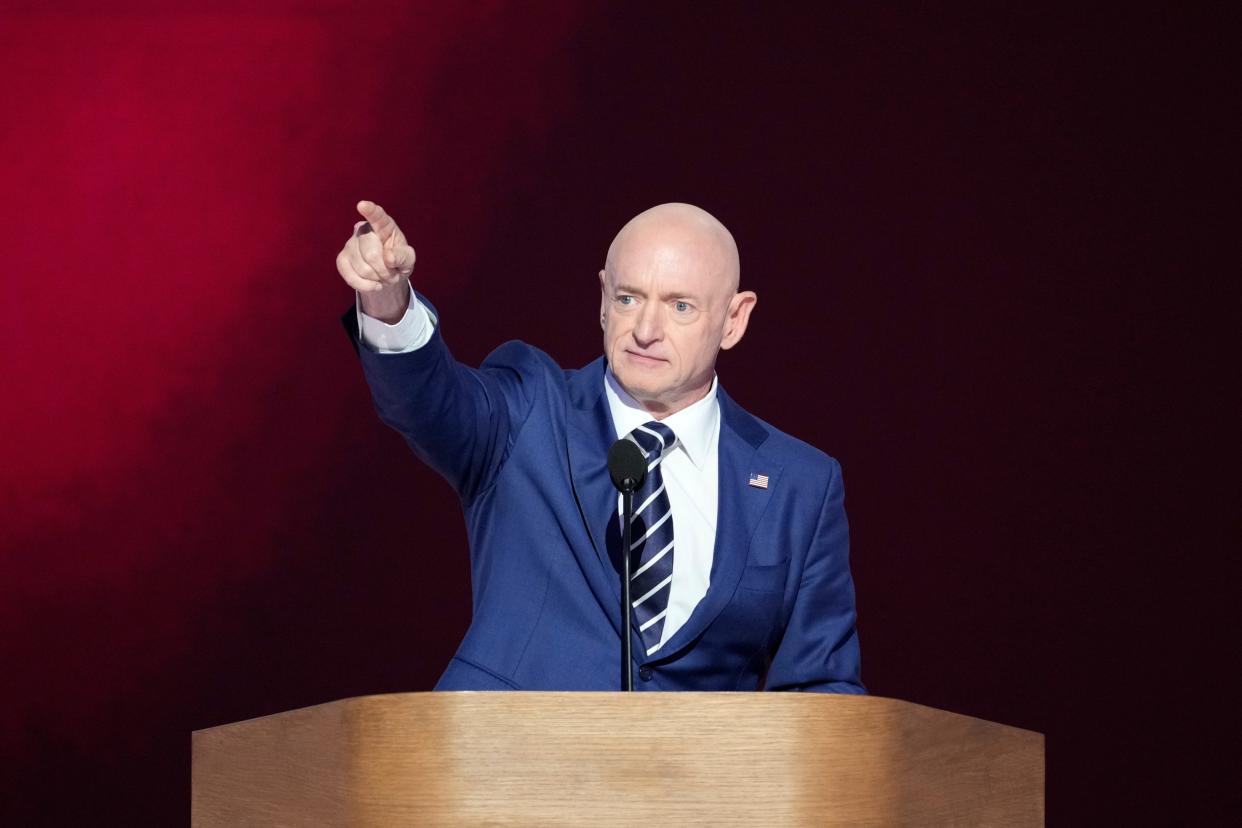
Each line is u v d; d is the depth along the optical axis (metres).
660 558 10.80
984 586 22.77
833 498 11.62
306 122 23.52
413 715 7.40
